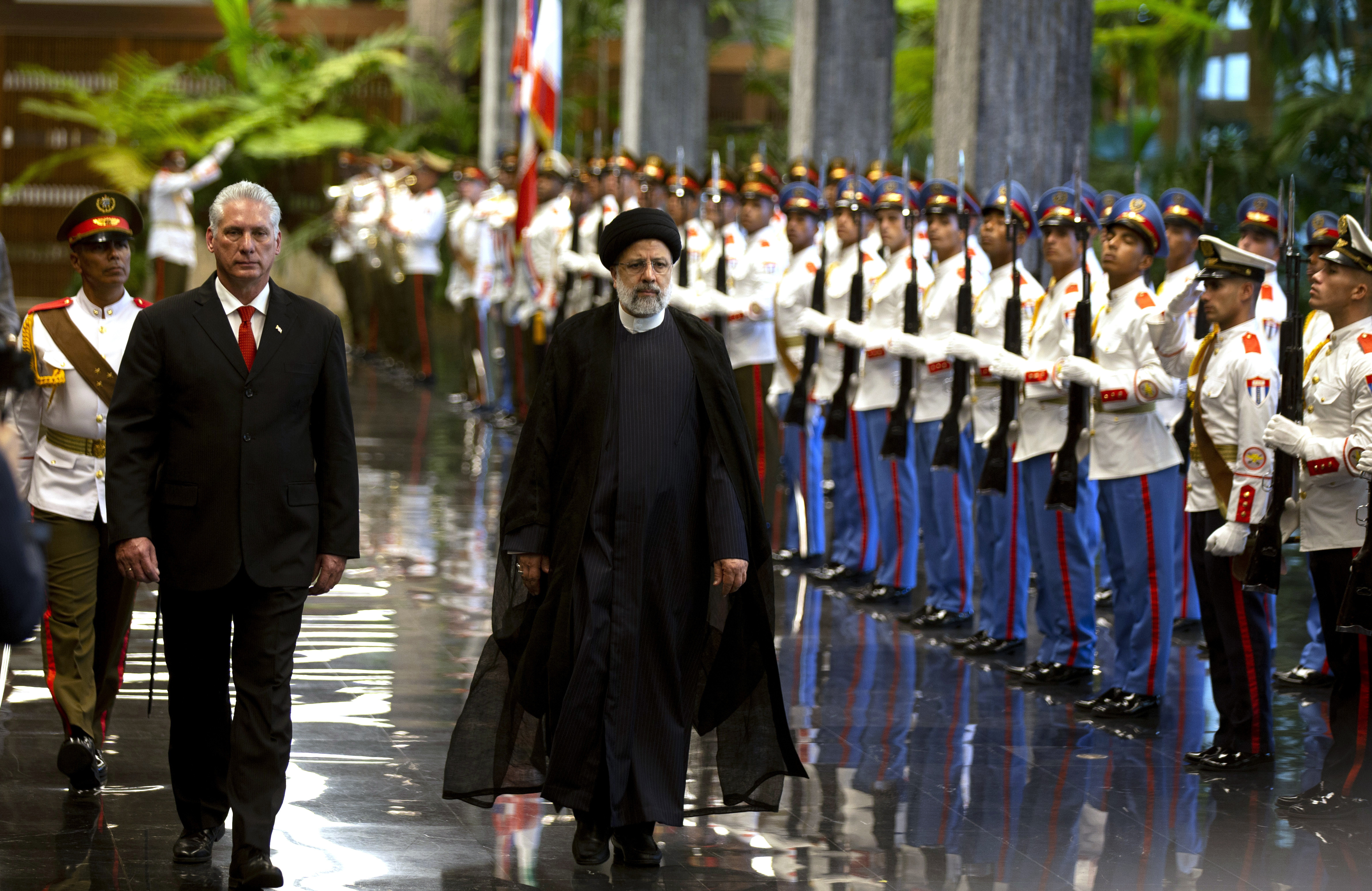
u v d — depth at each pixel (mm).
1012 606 21828
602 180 35656
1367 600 14758
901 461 24859
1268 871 13664
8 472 8344
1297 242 19125
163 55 80562
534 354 41156
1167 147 57750
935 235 23375
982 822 14859
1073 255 19969
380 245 54375
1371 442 14898
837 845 14219
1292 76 48719
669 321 14148
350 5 84812
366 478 34750
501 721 14109
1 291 12133
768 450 28953
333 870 13289
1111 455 18906
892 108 37469
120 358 15391
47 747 16531
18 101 81125
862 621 23594
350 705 18406
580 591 13633
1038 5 28375
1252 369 16094
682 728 13703
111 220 15352
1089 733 18031
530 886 13062
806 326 25281
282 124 72062
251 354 13195
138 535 12789
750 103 78375
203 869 13203
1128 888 13227
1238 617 16734
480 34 73875
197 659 13414
